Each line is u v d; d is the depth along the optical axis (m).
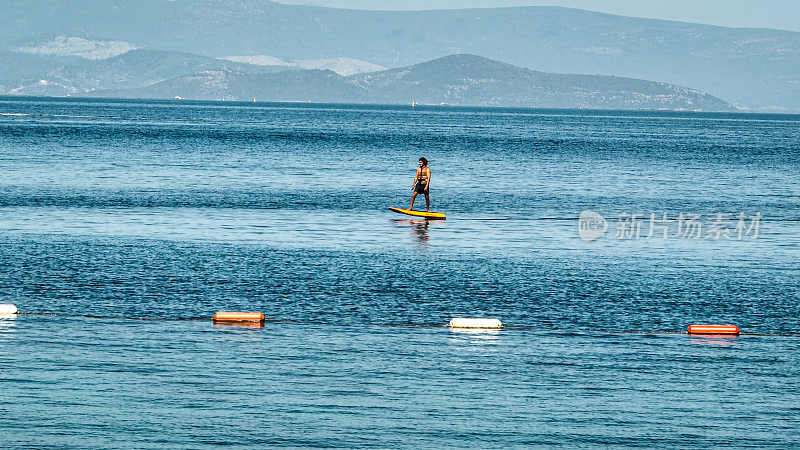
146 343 65.94
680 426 52.78
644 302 81.69
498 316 75.62
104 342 65.94
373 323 72.62
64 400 54.72
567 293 84.62
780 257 108.25
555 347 67.19
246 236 114.94
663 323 74.56
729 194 186.25
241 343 66.50
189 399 55.31
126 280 85.88
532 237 120.69
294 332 69.69
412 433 51.12
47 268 90.62
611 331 71.81
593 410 54.88
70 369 59.91
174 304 77.19
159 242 108.31
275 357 63.41
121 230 117.50
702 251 111.88
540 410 54.72
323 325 71.81
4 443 48.91
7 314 72.50
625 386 59.00
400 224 130.25
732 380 60.56
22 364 60.59
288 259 98.75
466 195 172.75
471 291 84.50
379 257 101.56
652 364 63.56
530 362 63.47
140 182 180.12
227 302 78.25
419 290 84.50
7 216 128.25
